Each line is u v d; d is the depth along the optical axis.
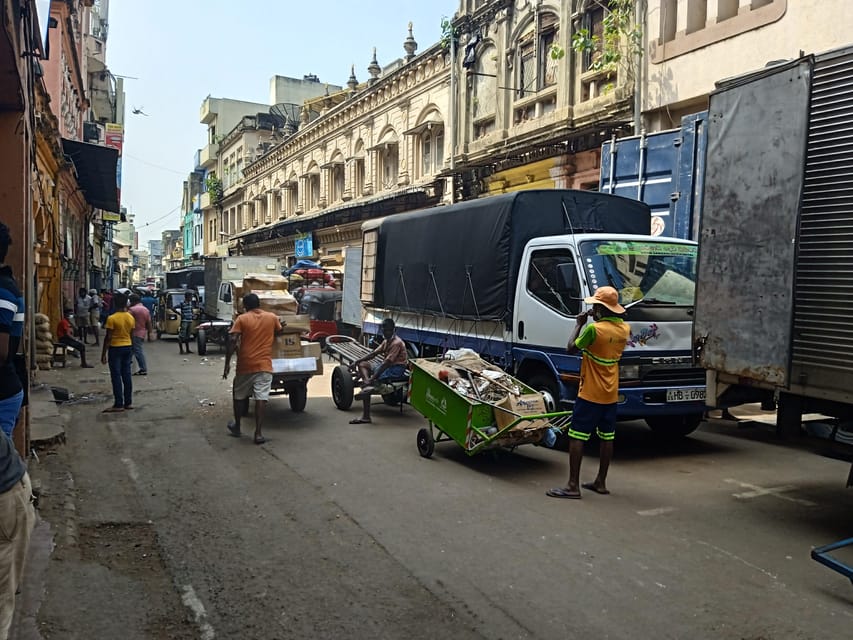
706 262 6.00
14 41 5.60
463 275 9.85
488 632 3.75
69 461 7.40
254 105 58.41
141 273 126.81
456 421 7.24
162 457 7.64
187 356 19.41
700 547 5.02
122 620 3.88
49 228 17.70
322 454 7.82
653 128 13.84
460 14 20.70
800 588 4.33
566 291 7.96
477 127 20.52
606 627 3.80
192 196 67.25
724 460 7.70
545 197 9.00
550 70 17.31
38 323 15.70
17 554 2.88
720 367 5.84
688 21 13.02
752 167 5.55
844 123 4.88
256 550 4.93
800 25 11.13
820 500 6.18
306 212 35.31
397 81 25.12
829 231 4.99
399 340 9.86
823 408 5.25
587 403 6.17
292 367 9.89
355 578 4.45
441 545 5.02
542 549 4.95
